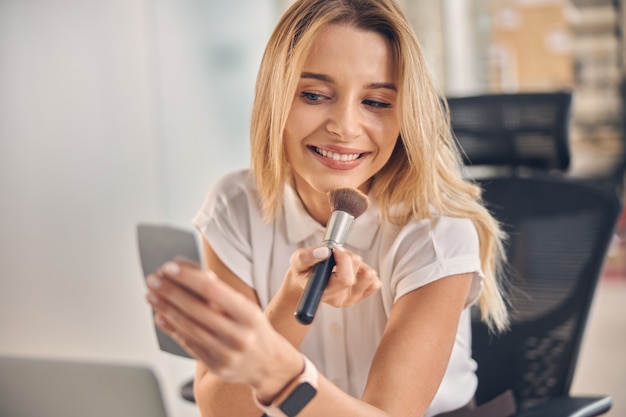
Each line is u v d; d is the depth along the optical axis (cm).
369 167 128
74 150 330
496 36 527
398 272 134
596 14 520
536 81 528
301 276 106
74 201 329
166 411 94
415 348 123
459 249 133
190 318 84
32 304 316
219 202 147
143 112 358
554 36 524
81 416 93
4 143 311
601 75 524
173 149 373
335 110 123
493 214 195
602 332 448
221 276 144
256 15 446
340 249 103
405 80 124
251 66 438
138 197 354
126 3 352
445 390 145
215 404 120
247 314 83
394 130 127
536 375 183
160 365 343
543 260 189
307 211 141
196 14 393
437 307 128
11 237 312
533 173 199
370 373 122
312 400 94
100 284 332
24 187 316
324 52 122
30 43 318
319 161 127
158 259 110
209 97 400
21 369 93
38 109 320
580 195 191
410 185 134
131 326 340
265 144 133
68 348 323
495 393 184
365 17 122
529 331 185
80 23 333
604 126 527
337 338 140
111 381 93
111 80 344
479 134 209
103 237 337
